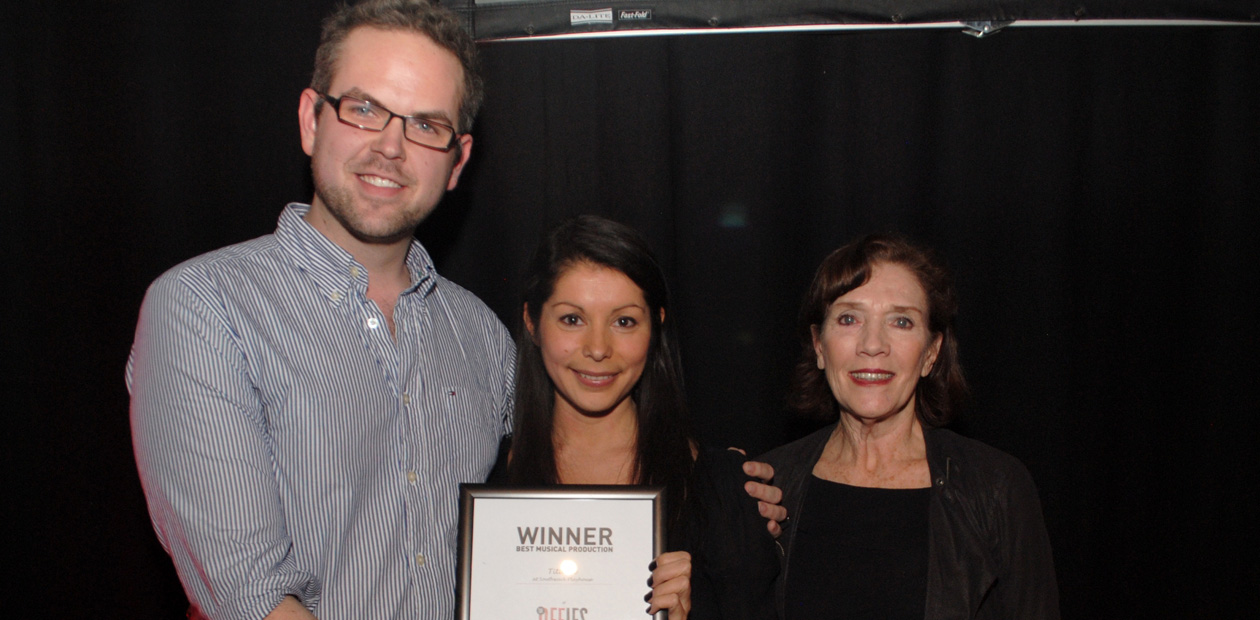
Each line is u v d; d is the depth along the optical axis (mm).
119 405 2848
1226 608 3078
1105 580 3045
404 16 1712
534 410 1934
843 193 2912
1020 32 2916
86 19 2793
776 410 2918
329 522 1601
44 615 2891
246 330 1536
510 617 1647
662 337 1940
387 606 1656
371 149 1633
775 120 2879
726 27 2711
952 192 2926
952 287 2039
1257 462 3062
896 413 2008
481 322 2098
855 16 2711
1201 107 2982
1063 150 2945
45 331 2838
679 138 2891
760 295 2902
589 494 1707
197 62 2811
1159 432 3035
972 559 1838
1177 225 3004
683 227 2910
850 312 1971
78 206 2816
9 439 2861
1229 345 3035
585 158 2863
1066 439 3004
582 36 2721
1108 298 3010
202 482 1421
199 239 2836
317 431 1593
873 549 1878
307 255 1698
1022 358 2982
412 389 1759
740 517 1828
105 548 2875
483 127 2875
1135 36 2947
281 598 1438
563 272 1807
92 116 2809
